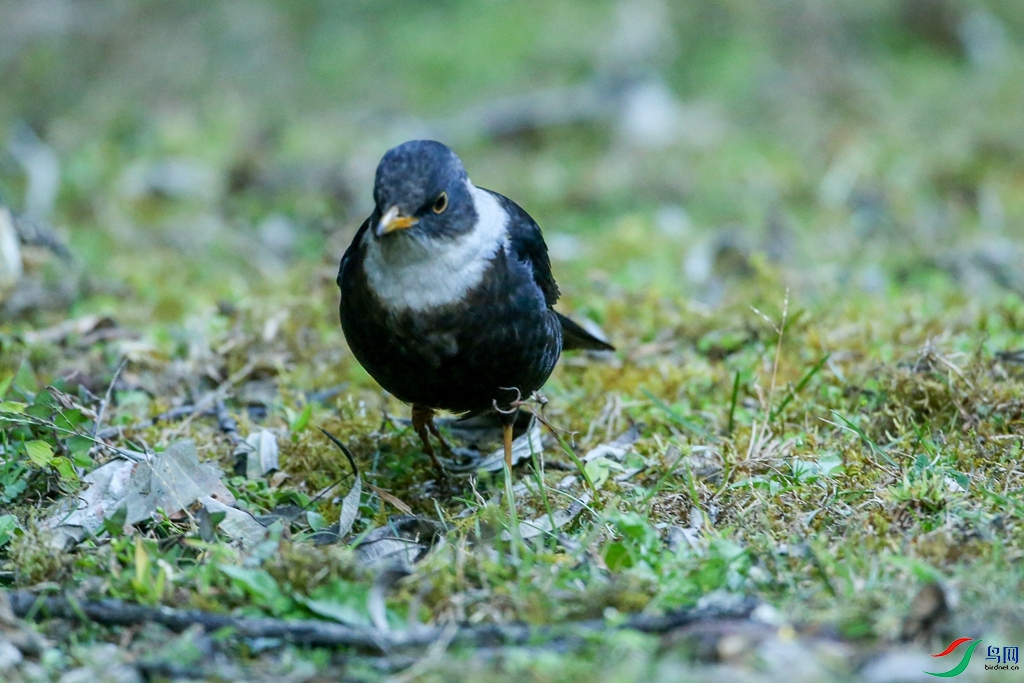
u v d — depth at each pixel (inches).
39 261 562.3
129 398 434.0
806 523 323.3
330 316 519.5
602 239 663.1
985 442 369.7
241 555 307.6
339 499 357.7
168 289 578.6
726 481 346.0
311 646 270.4
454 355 340.8
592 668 250.5
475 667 254.4
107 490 344.8
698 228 692.1
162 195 751.7
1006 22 1040.2
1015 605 271.7
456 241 332.2
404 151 331.0
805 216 712.4
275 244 669.3
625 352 478.9
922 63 973.2
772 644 251.8
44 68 959.6
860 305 518.3
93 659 265.7
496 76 929.5
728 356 470.9
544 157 820.0
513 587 287.6
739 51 950.4
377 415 428.5
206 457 385.1
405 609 284.0
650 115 852.6
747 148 824.9
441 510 353.4
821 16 1001.5
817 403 412.5
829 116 882.8
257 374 458.0
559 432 407.2
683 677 240.8
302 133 853.2
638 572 293.7
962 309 504.4
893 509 326.0
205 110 902.4
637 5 981.8
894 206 711.7
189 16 1023.6
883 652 252.1
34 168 762.8
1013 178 765.9
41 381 441.1
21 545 313.7
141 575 288.8
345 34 1003.3
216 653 267.4
